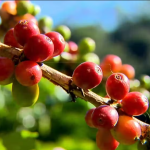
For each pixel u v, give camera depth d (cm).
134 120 14
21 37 13
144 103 14
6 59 13
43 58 13
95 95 14
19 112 36
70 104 33
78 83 13
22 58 13
